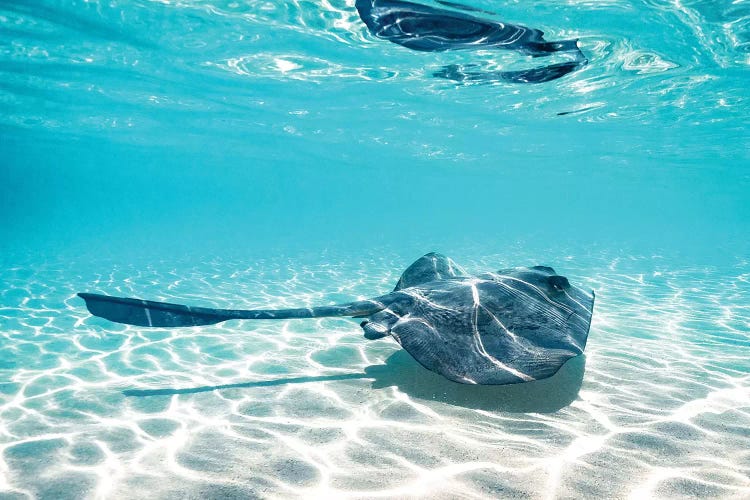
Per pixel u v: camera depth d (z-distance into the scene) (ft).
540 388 14.53
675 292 35.35
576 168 104.53
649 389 14.70
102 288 38.14
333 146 89.30
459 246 82.23
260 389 14.96
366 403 13.56
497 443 10.94
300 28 29.53
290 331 23.22
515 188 200.64
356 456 10.33
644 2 22.67
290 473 9.56
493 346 13.01
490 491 8.81
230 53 35.40
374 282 41.22
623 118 50.96
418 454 10.39
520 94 42.24
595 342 20.68
